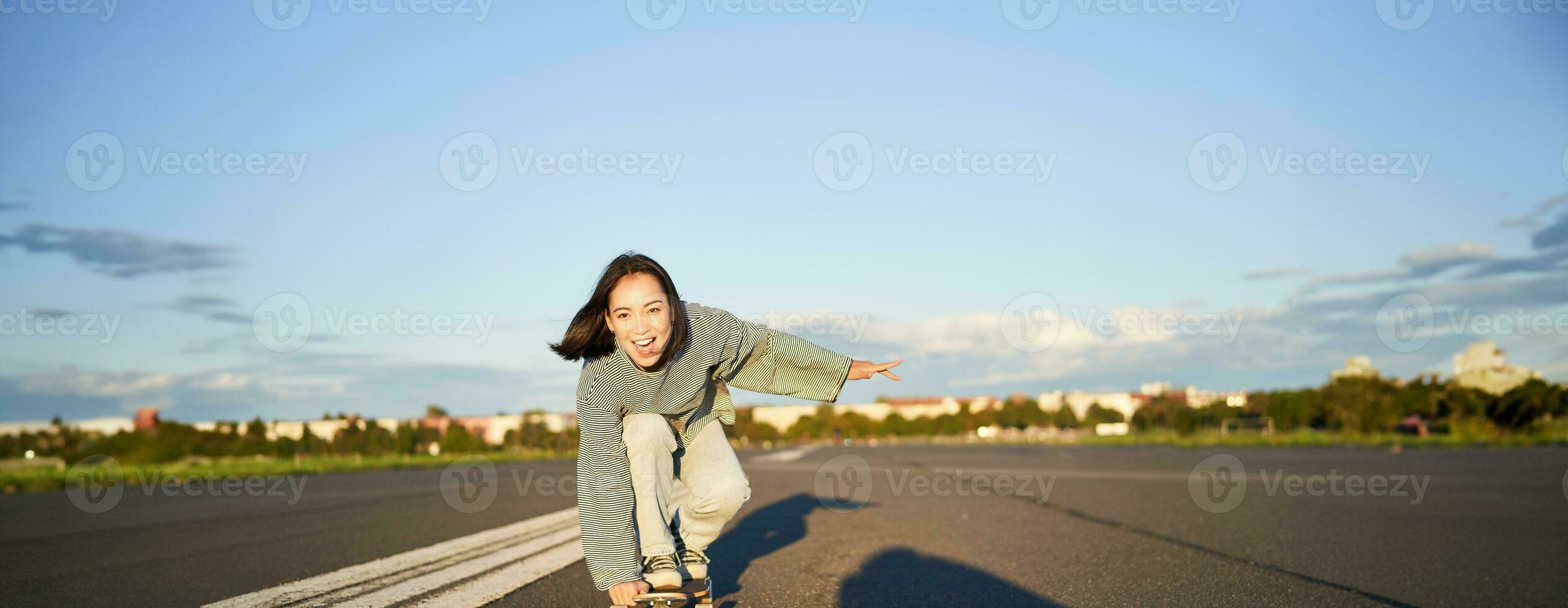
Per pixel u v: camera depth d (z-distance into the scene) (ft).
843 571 14.55
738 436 225.35
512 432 101.76
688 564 10.52
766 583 13.51
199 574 14.20
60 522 23.09
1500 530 19.20
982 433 241.55
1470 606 11.38
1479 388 109.60
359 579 13.57
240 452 74.54
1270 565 14.71
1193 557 15.66
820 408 255.50
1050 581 13.46
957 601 12.00
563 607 11.64
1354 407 109.81
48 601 12.07
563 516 23.97
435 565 15.03
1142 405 172.45
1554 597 11.90
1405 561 15.01
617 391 9.48
